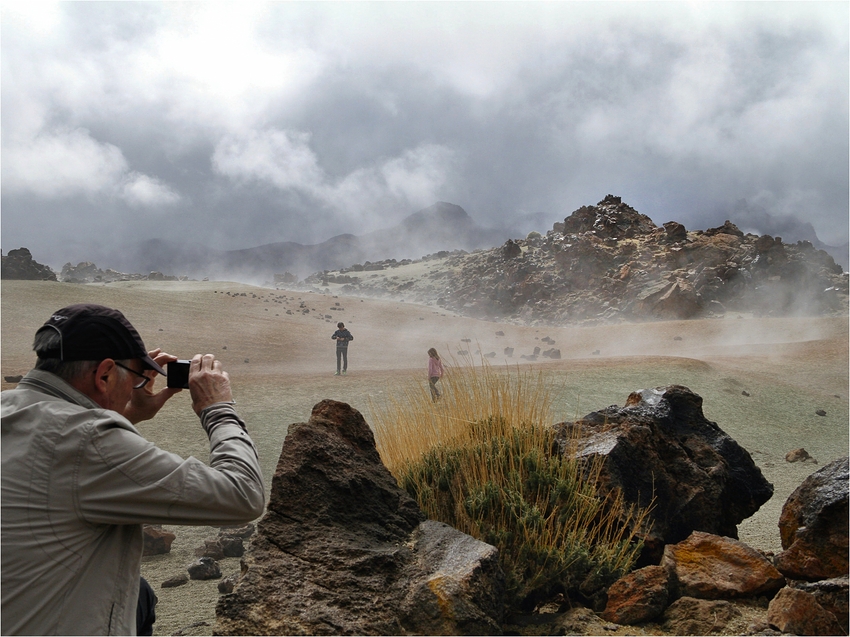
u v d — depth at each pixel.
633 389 19.80
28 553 1.68
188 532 7.95
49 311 42.44
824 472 4.26
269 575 2.96
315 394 17.88
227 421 2.12
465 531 3.88
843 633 3.22
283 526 3.21
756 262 85.44
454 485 4.20
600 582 3.76
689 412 5.57
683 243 94.94
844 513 3.94
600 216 111.69
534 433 4.48
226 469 1.92
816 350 37.50
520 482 4.10
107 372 1.94
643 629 3.45
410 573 3.11
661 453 4.92
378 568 3.10
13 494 1.70
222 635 2.72
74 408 1.82
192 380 2.21
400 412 4.96
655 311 80.44
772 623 3.32
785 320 61.03
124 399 2.02
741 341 52.00
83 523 1.74
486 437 4.48
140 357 2.02
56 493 1.72
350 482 3.47
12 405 1.82
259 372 27.55
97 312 1.95
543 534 3.83
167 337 37.97
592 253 97.75
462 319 68.12
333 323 56.19
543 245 111.44
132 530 1.87
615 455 4.50
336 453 3.59
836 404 21.30
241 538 7.25
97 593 1.75
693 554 4.01
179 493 1.79
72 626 1.69
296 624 2.77
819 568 3.90
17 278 109.94
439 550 3.31
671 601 3.71
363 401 16.72
